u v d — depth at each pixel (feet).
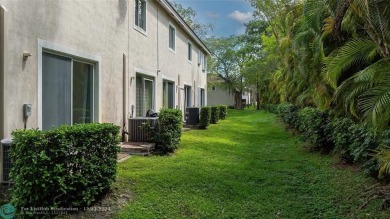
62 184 12.62
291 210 15.06
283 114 54.80
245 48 126.93
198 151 28.30
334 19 21.56
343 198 16.42
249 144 34.96
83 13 22.97
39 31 18.07
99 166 14.64
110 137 15.47
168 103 47.85
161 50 42.80
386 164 14.69
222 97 154.61
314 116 29.50
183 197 16.01
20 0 16.51
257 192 17.61
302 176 20.97
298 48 31.01
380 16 17.39
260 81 113.91
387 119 15.61
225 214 14.42
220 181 18.89
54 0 19.45
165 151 26.48
